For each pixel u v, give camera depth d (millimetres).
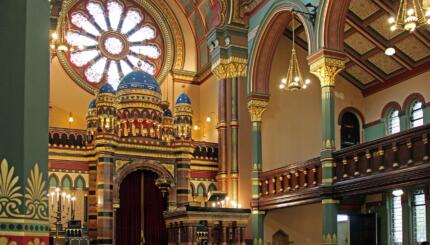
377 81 26156
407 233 23344
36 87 4676
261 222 23500
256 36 24312
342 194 18766
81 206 21984
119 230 21969
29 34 4684
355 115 27062
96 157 21922
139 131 22891
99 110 21875
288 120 25422
